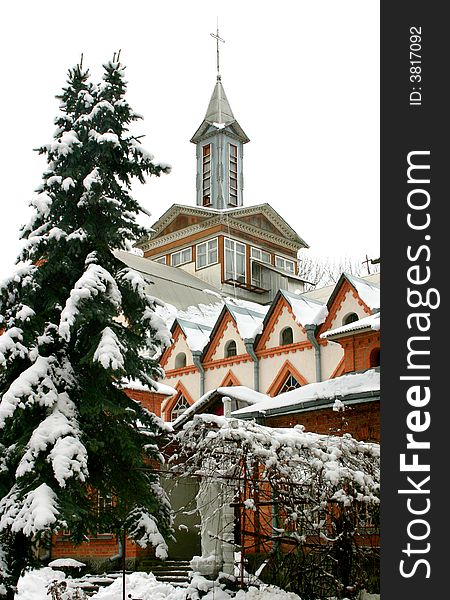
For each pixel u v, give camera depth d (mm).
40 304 14539
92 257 14492
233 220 44219
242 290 43844
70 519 12125
